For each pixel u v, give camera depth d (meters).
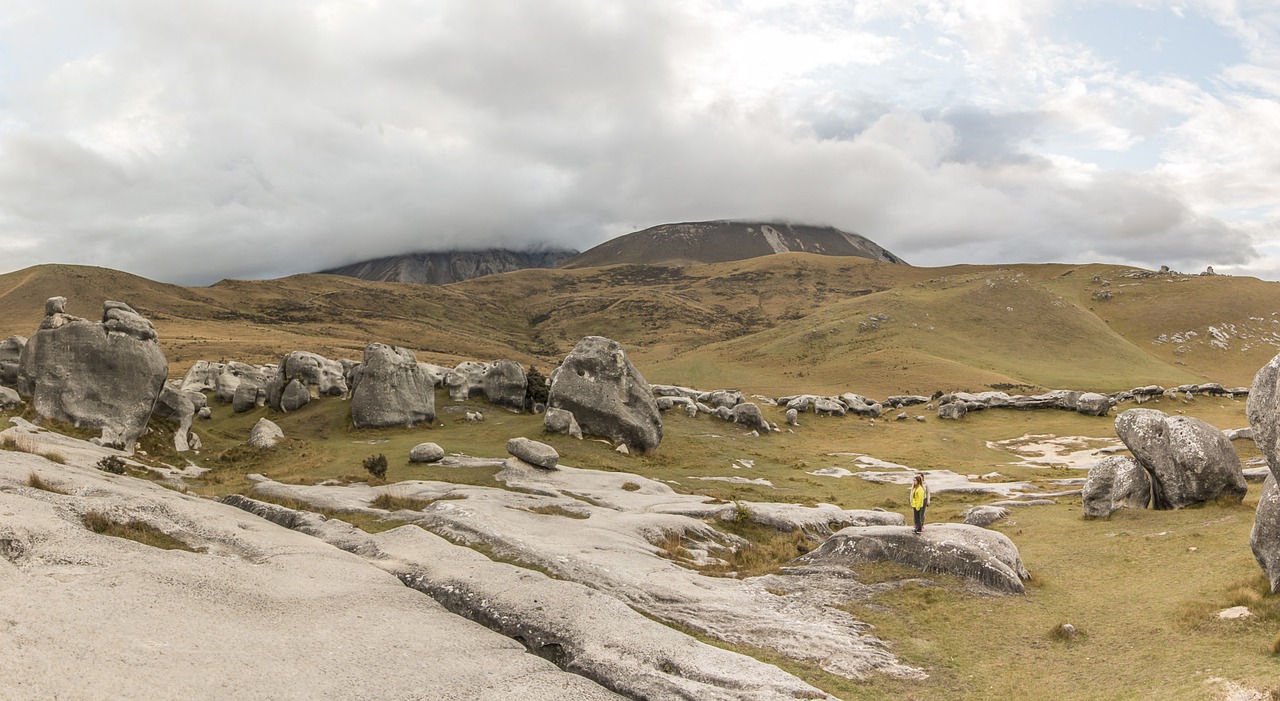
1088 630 17.19
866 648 16.45
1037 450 68.62
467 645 13.88
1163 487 30.00
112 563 14.73
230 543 18.91
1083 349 167.38
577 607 15.88
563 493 36.84
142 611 12.68
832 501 43.62
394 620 14.73
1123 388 133.00
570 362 57.19
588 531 26.73
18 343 51.50
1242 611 16.19
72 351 42.75
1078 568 23.30
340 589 16.23
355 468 41.22
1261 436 17.56
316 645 12.77
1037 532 30.06
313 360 72.69
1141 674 14.02
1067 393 88.81
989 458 63.97
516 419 62.03
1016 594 20.59
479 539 23.25
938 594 20.38
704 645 14.76
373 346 61.62
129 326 44.56
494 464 42.62
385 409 59.09
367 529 26.28
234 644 12.15
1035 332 176.25
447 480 38.91
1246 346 187.38
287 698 10.59
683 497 37.81
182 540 18.52
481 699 11.45
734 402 84.94
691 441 61.06
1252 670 13.02
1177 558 22.39
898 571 22.28
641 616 16.11
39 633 10.91
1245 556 20.89
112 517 18.36
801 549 29.94
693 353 192.25
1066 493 43.12
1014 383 124.94
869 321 178.00
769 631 17.22
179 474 38.22
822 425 80.00
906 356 144.75
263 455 47.66
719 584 21.80
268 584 15.65
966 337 171.62
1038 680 14.53
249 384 73.38
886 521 35.72
